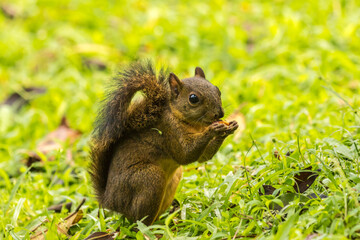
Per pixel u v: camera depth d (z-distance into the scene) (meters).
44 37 21.36
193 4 22.91
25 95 17.97
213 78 15.79
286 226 6.36
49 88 17.77
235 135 11.97
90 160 8.95
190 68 16.58
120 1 24.06
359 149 8.64
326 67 15.21
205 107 8.49
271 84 15.14
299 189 8.14
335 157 8.25
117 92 8.59
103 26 22.12
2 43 21.38
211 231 7.39
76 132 14.77
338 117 11.30
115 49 19.88
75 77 18.17
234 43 18.56
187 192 9.01
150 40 19.56
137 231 8.34
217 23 19.72
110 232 8.24
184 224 7.91
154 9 21.11
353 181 7.61
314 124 11.39
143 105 8.66
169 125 8.56
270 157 9.28
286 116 12.57
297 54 16.92
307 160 8.55
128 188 8.36
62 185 11.45
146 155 8.53
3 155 13.95
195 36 19.25
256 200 7.40
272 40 17.88
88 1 24.19
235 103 13.91
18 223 9.70
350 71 15.18
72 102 16.27
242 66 17.14
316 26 18.73
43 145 14.12
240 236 7.15
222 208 8.12
